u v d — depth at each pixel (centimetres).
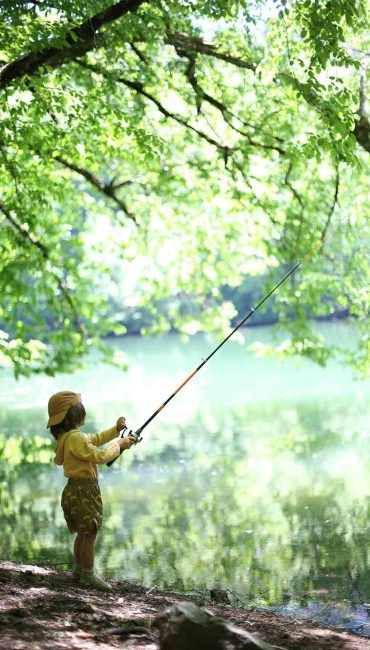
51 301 1877
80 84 1523
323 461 1636
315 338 1850
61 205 2022
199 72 1652
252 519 1230
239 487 1459
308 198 1825
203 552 1063
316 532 1137
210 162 1798
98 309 1944
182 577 948
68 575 729
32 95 1341
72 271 1888
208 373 3475
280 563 998
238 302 6025
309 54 1413
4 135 1382
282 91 1636
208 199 1900
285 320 1884
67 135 1545
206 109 1758
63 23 1210
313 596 860
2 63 1266
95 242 2081
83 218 2295
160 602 682
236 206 1848
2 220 1859
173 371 3703
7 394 3212
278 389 2805
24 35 1212
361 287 1828
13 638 492
